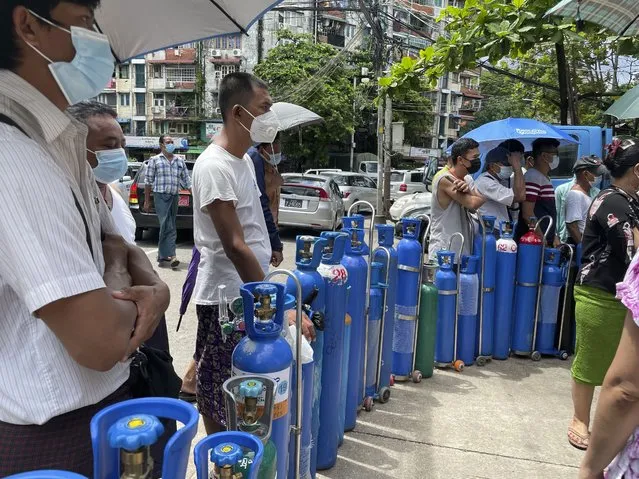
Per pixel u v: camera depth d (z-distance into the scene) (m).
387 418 3.39
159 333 2.37
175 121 40.00
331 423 2.73
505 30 5.05
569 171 7.42
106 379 1.25
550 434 3.28
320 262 2.59
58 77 1.09
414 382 3.97
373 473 2.78
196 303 2.51
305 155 28.92
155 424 0.92
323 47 29.34
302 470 2.26
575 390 3.15
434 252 4.35
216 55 38.19
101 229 1.45
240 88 2.39
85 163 1.26
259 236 2.54
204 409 2.50
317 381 2.52
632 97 5.00
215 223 2.30
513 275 4.45
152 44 2.16
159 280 1.32
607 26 3.39
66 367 1.15
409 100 34.72
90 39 1.10
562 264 4.56
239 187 2.41
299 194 10.97
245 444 1.09
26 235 0.95
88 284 1.00
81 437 1.20
